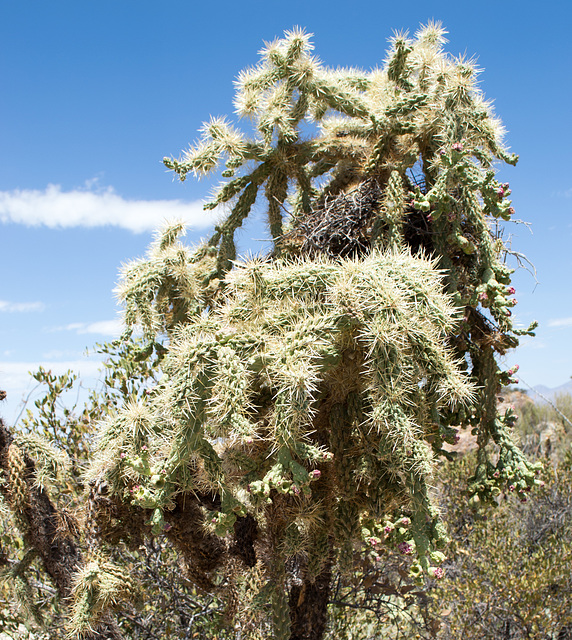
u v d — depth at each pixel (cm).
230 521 183
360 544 223
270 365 182
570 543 548
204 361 184
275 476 168
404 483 179
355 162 294
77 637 234
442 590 468
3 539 346
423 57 279
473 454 636
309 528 222
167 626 369
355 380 207
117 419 217
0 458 247
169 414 182
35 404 412
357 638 410
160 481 181
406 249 244
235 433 174
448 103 240
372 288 180
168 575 396
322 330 181
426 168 271
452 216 241
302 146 295
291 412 170
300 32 297
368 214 266
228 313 200
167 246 282
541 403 1010
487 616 462
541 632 448
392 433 174
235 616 268
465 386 185
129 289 258
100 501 241
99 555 234
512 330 235
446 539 178
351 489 205
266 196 304
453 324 202
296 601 272
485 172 237
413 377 184
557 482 647
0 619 322
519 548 540
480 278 245
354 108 296
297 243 278
